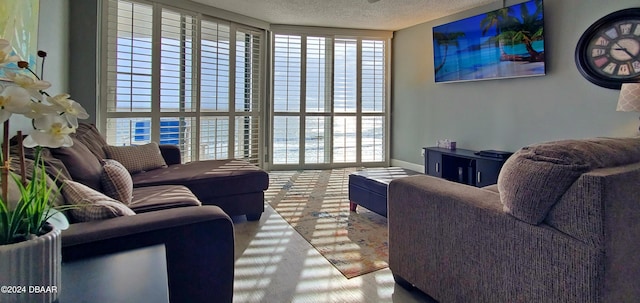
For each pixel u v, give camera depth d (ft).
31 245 2.39
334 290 6.24
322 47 18.47
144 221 4.23
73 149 6.61
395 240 6.27
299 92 18.39
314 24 17.74
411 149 18.60
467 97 15.57
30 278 2.39
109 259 3.34
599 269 3.61
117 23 12.39
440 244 5.36
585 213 3.69
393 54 19.35
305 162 18.81
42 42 8.80
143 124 13.26
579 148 4.05
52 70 9.68
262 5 14.66
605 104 11.08
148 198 7.15
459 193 5.22
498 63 13.71
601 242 3.60
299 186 14.66
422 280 5.73
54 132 2.71
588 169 3.77
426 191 5.58
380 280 6.62
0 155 2.71
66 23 10.89
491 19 13.70
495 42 13.70
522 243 4.26
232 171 9.94
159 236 4.16
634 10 10.21
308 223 9.92
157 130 13.60
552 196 3.95
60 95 2.86
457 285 5.12
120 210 4.57
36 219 2.57
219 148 15.80
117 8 12.35
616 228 3.68
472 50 14.58
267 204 11.89
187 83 14.43
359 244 8.38
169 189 8.00
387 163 19.86
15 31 6.64
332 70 18.70
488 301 4.69
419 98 17.97
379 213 9.76
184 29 14.17
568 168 3.81
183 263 4.34
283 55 17.98
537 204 4.04
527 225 4.21
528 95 13.24
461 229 5.02
